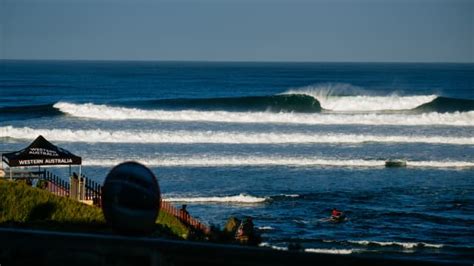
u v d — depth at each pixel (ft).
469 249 80.84
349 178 129.18
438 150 163.63
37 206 63.21
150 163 138.00
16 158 78.95
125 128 190.39
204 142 167.84
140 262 25.98
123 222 32.68
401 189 119.44
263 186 119.85
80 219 60.54
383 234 88.79
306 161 144.46
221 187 118.21
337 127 200.85
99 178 120.78
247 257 24.30
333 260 23.63
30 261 27.63
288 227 91.86
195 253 24.77
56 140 164.55
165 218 67.97
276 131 189.57
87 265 26.32
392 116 214.69
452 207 105.81
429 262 22.84
